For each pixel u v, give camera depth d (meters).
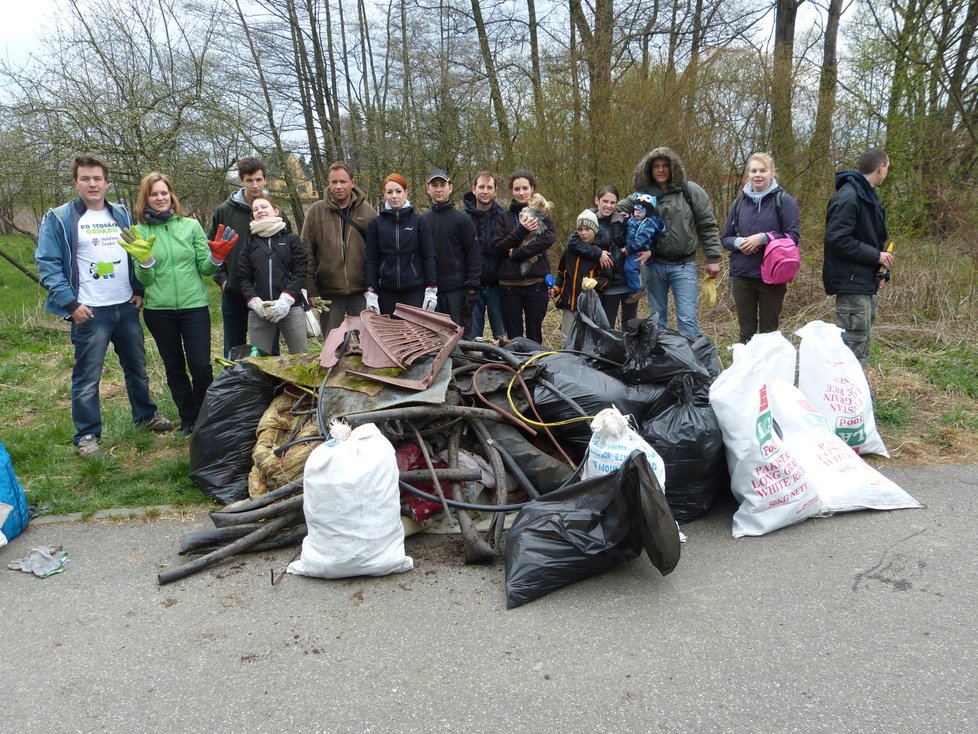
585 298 4.77
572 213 9.91
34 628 2.86
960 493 3.89
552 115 9.97
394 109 15.38
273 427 3.98
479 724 2.25
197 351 5.00
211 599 3.03
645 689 2.38
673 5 13.22
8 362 7.34
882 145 9.05
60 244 4.53
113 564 3.38
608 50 10.09
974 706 2.27
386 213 5.26
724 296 8.16
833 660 2.51
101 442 4.93
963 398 5.48
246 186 5.14
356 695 2.40
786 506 3.45
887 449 4.59
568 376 3.97
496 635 2.71
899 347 6.68
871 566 3.15
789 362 4.02
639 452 2.89
